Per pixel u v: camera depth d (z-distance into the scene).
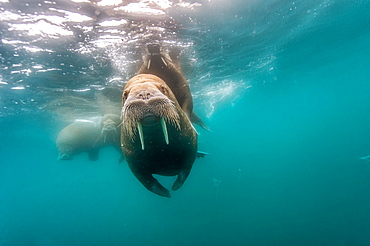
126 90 3.71
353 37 17.84
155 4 5.98
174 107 3.59
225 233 20.45
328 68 28.94
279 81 28.48
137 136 3.62
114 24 6.53
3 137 24.50
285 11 9.02
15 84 10.30
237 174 35.94
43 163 51.34
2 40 6.77
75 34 6.84
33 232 33.84
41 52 7.73
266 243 17.83
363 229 17.44
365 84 53.84
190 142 4.04
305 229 18.98
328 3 9.48
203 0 6.45
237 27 9.04
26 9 5.52
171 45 8.40
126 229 27.78
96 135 12.55
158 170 4.20
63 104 13.81
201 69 12.91
